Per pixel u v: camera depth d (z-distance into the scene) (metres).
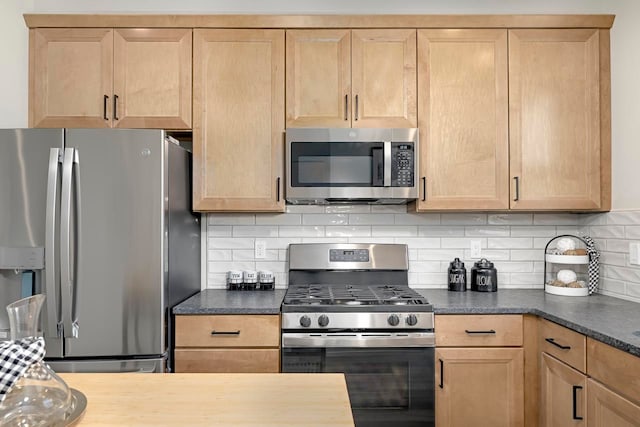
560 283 2.39
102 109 2.26
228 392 0.97
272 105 2.29
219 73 2.29
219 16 2.27
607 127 2.28
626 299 2.16
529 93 2.29
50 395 0.77
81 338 1.87
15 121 2.19
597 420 1.51
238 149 2.28
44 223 1.86
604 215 2.34
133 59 2.28
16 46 2.20
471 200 2.28
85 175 1.88
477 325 1.98
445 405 1.96
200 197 2.27
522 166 2.29
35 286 1.87
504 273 2.60
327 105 2.29
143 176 1.91
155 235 1.91
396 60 2.30
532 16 2.27
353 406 1.93
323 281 2.56
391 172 2.24
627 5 2.16
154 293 1.90
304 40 2.30
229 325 1.97
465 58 2.29
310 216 2.61
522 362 1.98
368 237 2.61
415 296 2.15
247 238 2.60
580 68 2.29
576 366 1.64
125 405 0.90
